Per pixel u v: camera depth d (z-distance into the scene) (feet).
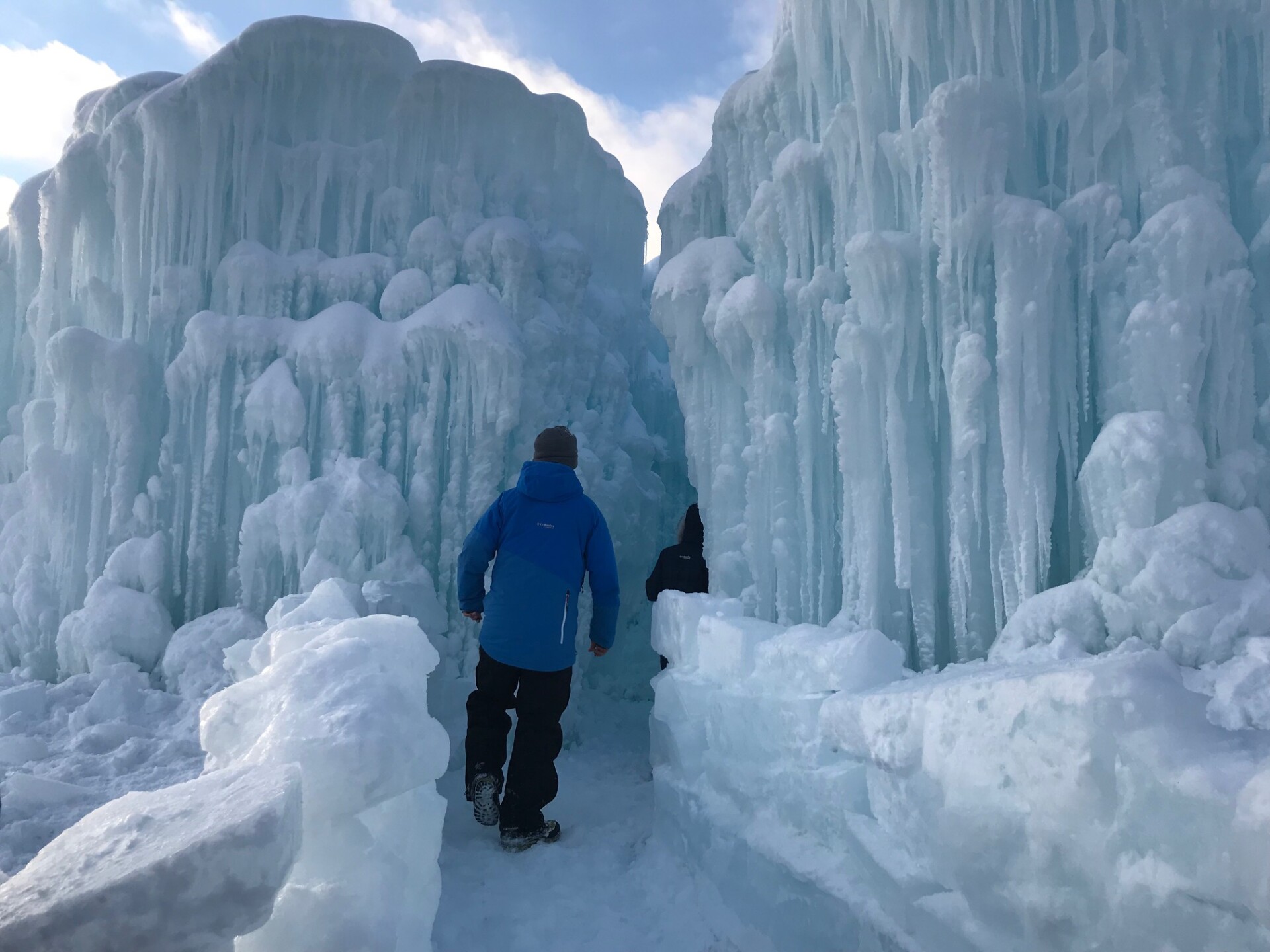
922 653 7.88
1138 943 4.03
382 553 12.03
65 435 13.52
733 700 7.84
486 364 12.57
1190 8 7.42
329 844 4.58
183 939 3.39
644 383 19.02
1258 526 6.27
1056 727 4.47
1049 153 7.91
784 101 10.30
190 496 13.04
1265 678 4.88
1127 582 6.27
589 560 9.48
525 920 7.17
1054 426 7.33
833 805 6.32
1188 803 3.88
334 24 13.93
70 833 4.23
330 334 12.78
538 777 8.76
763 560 9.46
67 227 14.96
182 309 13.60
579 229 16.57
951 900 5.14
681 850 8.32
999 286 7.42
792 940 6.36
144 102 13.82
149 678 11.92
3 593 13.88
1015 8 7.95
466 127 14.57
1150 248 7.03
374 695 5.19
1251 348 6.88
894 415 8.06
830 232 9.56
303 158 14.02
